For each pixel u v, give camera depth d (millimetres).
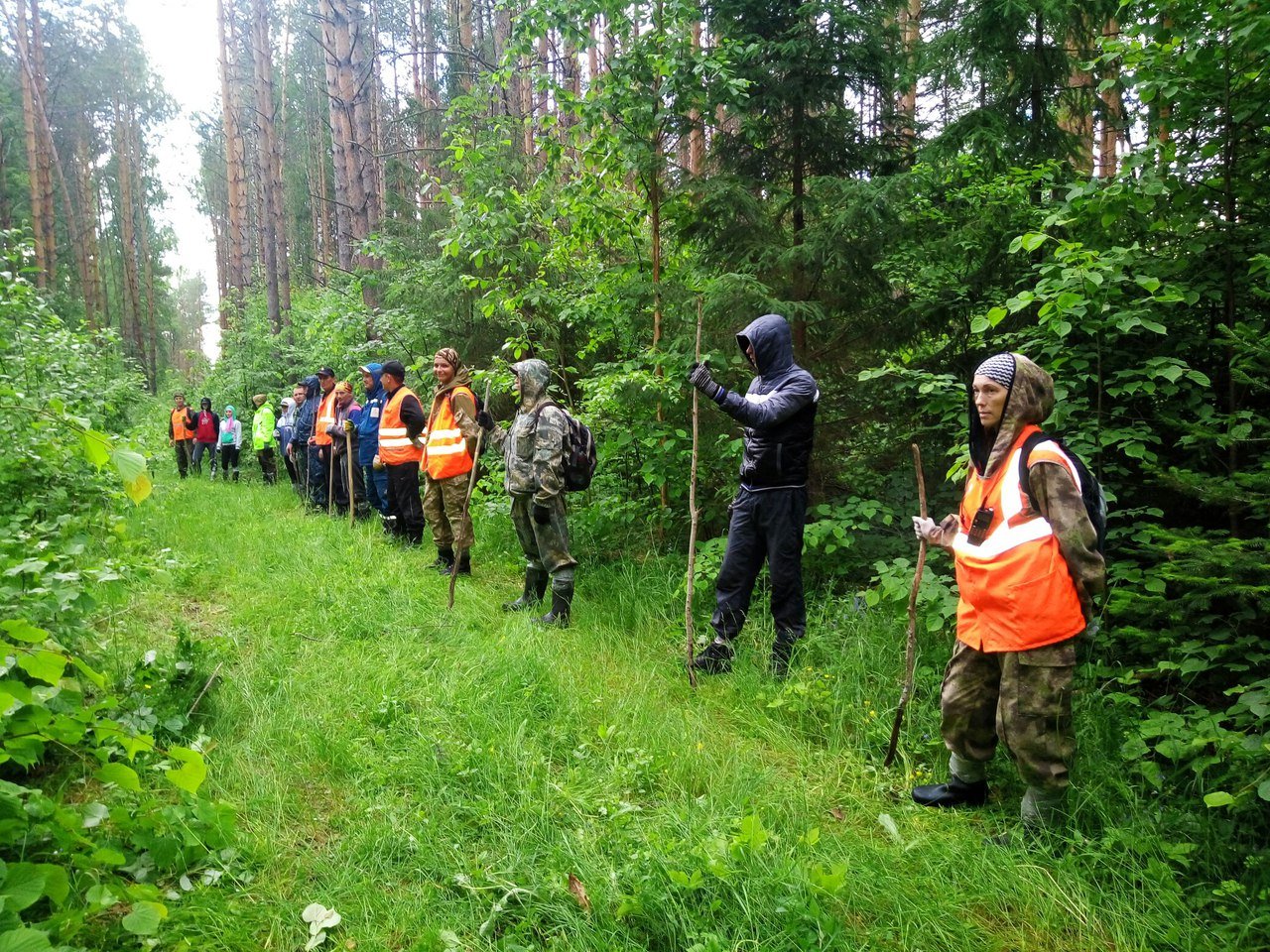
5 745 1695
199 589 5328
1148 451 3561
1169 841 2695
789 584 4254
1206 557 2850
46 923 1696
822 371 5898
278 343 14664
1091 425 3863
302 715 3434
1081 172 6105
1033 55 5680
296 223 28766
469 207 6535
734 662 4293
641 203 6156
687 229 6176
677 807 2830
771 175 6141
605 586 5656
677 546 6156
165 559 3660
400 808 2789
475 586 5863
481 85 7418
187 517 7715
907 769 3275
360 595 5180
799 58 5527
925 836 2812
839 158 6020
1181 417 3926
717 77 5359
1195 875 2580
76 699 2109
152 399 17359
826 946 2096
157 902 1724
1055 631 2631
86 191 29781
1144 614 3330
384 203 15289
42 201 20469
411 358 9891
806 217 6062
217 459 13312
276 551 6340
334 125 11711
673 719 3627
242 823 2670
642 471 5875
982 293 5156
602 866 2443
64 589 2668
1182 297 3320
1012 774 3197
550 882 2375
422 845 2566
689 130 5812
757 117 5754
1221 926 2277
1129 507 4094
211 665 3779
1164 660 3170
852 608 4547
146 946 2006
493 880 2379
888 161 6172
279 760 3068
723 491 5746
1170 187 3527
